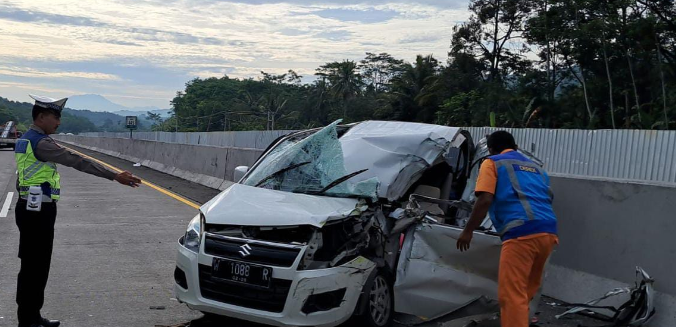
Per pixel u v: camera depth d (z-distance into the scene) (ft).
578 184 20.29
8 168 74.23
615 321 17.43
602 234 19.19
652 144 36.04
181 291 15.48
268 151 20.34
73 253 25.35
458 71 172.14
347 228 15.51
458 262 16.62
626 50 109.29
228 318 16.96
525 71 168.55
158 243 28.12
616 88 115.75
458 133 19.88
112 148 117.50
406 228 16.40
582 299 19.26
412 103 181.47
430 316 16.43
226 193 16.92
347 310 14.57
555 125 128.67
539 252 14.62
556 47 125.08
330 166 17.43
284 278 14.11
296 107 302.66
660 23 106.01
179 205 42.27
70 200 43.50
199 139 114.93
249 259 14.49
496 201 14.98
